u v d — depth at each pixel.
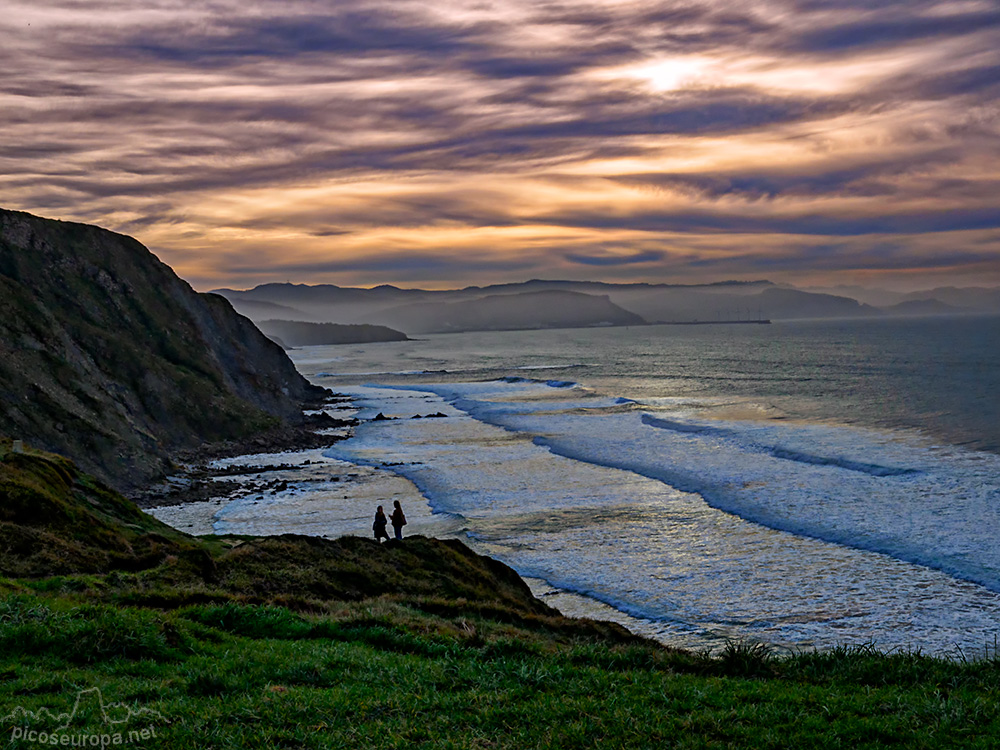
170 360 80.06
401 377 158.88
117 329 78.69
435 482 50.59
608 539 35.94
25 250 78.06
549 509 42.09
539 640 17.52
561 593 29.06
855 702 9.99
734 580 29.47
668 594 28.28
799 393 100.00
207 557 21.08
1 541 20.25
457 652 13.33
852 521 36.41
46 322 64.06
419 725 8.98
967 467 46.56
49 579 16.44
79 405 56.81
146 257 93.12
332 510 44.22
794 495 42.25
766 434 63.75
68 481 31.36
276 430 75.31
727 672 12.29
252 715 8.92
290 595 18.62
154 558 21.78
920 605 25.94
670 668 12.15
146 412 68.31
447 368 186.88
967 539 32.56
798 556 32.03
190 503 47.94
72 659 10.91
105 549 24.00
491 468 54.78
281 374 110.06
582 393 112.06
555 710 9.53
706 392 107.50
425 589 23.44
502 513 41.62
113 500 32.22
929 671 11.69
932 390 92.56
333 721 8.97
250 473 57.59
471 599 23.80
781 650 22.70
